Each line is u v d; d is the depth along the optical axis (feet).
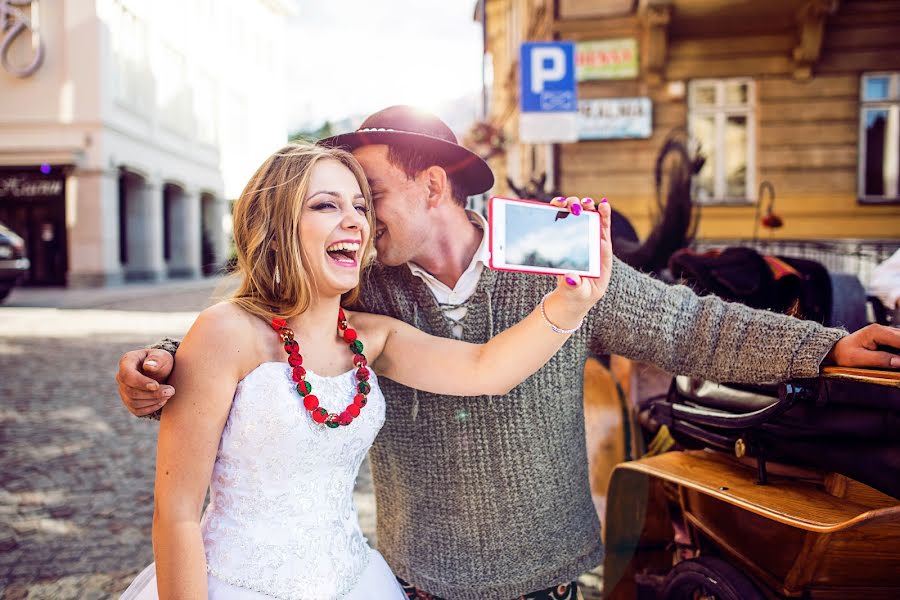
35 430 16.20
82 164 52.70
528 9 41.65
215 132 42.06
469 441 5.11
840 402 4.48
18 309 40.65
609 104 31.60
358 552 4.59
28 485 12.73
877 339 4.28
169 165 51.34
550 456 5.21
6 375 22.07
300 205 4.23
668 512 7.50
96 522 11.10
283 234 4.26
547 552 5.23
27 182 57.72
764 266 7.63
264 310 4.24
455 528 5.20
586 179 32.07
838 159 31.42
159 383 3.85
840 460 4.46
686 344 5.05
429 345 4.92
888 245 25.76
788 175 31.73
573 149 32.01
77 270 57.00
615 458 8.25
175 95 40.63
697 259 7.95
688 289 5.37
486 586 5.13
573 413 5.34
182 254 69.67
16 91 45.62
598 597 8.43
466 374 4.70
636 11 30.99
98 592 8.93
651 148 31.83
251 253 4.33
